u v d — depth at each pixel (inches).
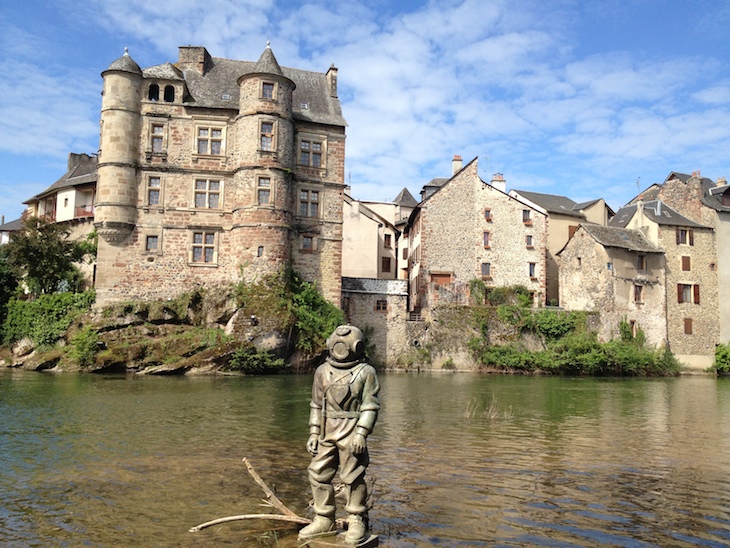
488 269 1806.1
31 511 313.6
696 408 856.9
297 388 981.2
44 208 2058.3
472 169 1841.8
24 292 1509.6
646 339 1786.4
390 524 295.4
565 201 2299.5
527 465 439.5
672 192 2047.2
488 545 270.1
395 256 2223.2
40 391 860.0
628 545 275.6
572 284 1845.5
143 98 1445.6
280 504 300.2
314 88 1609.3
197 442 508.7
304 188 1508.4
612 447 523.8
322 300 1460.4
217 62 1583.4
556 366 1605.6
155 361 1240.8
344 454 269.3
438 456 465.4
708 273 1903.3
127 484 368.2
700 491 374.6
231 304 1360.7
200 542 267.3
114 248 1402.6
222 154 1465.3
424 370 1593.3
